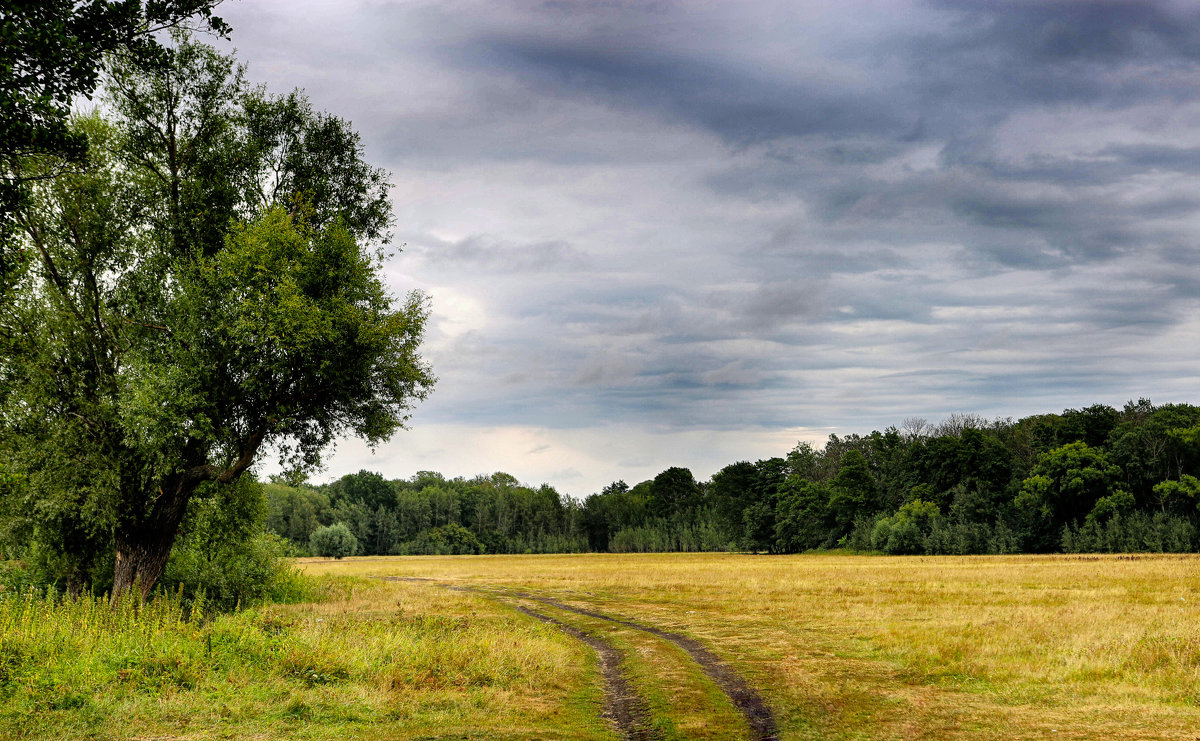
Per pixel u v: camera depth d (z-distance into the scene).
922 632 20.08
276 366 21.03
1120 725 10.39
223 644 14.62
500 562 90.50
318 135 25.69
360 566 79.81
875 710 12.03
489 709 11.98
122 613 18.20
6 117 10.94
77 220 22.39
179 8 12.28
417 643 17.41
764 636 20.91
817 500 107.31
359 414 23.83
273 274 20.95
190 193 23.70
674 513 145.25
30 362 21.27
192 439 22.28
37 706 10.63
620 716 12.20
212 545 28.00
